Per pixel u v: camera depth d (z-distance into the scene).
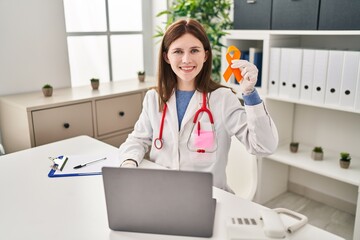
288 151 2.42
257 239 0.89
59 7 2.51
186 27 1.31
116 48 3.06
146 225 0.95
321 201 2.59
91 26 2.84
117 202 0.93
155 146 1.47
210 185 0.86
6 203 1.13
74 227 1.00
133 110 2.51
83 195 1.18
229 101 1.42
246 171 1.49
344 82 1.94
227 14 2.69
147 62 3.35
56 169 1.40
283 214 1.07
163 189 0.89
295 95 2.19
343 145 2.35
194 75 1.33
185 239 0.93
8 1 2.24
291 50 2.15
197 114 1.40
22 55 2.38
